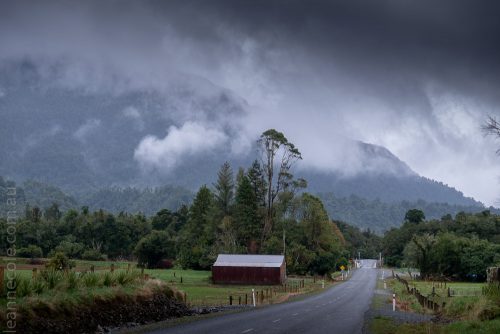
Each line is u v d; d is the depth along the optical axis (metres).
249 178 128.75
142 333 24.73
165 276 96.88
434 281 109.94
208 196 139.50
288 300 56.66
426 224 196.62
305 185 124.00
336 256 130.38
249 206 122.88
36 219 168.38
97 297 28.16
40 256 129.38
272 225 123.31
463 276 113.75
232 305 46.72
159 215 189.62
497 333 25.03
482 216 182.38
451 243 114.81
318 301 53.97
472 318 31.03
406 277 127.75
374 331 27.59
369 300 57.00
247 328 26.98
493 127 42.84
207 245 124.75
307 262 118.94
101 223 165.25
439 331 27.73
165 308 34.53
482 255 112.06
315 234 123.81
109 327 27.05
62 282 27.48
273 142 123.38
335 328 28.39
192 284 84.19
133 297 31.64
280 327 27.81
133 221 177.75
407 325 30.12
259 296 59.78
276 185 124.56
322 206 129.62
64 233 163.12
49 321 23.44
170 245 135.25
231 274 90.81
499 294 35.03
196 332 25.03
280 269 90.50
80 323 25.22
